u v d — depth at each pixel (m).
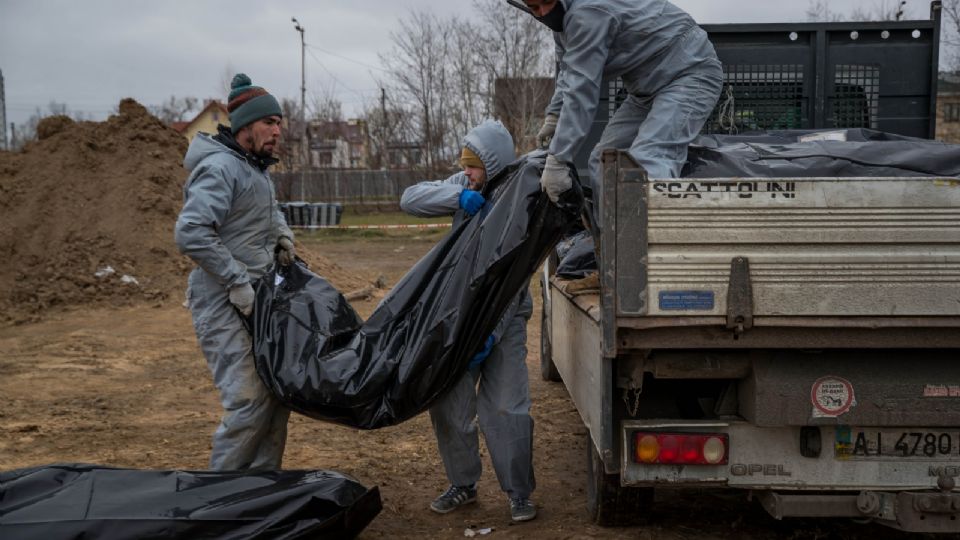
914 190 3.47
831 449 3.73
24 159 14.23
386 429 6.52
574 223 4.26
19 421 6.69
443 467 5.58
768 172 4.45
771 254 3.50
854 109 6.68
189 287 4.42
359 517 4.01
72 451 5.90
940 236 3.48
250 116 4.41
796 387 3.64
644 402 3.97
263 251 4.53
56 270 12.48
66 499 3.59
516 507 4.58
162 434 6.39
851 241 3.49
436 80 36.41
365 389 4.13
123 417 6.90
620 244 3.52
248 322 4.31
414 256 20.25
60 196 13.57
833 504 3.72
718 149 4.91
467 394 4.63
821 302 3.50
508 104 32.91
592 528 4.43
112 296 12.33
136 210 13.64
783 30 6.61
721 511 4.70
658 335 3.60
